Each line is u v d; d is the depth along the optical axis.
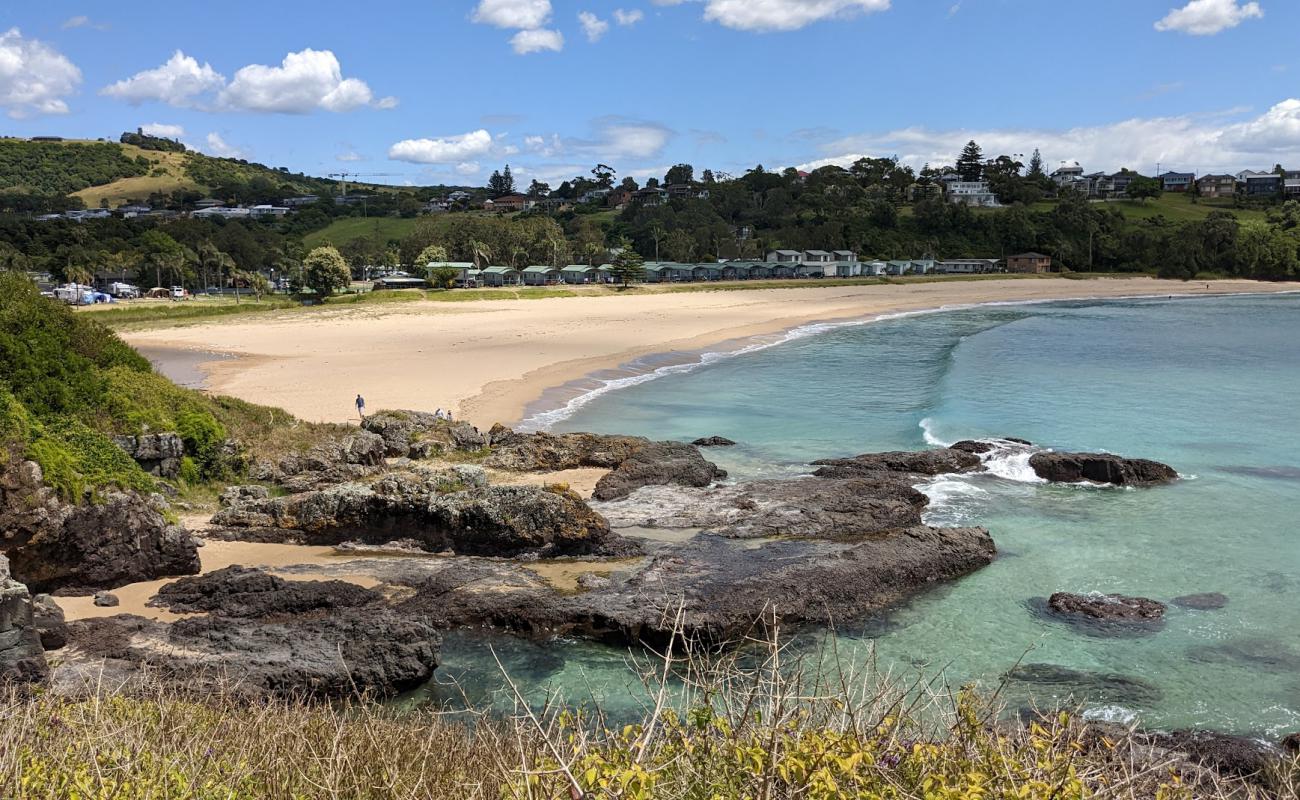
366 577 22.58
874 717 7.49
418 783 7.68
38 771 7.97
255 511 26.09
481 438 36.25
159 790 7.91
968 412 44.12
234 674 16.44
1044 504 29.52
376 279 144.50
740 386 53.72
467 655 19.23
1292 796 10.71
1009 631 20.14
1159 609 20.86
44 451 21.36
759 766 5.83
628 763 5.91
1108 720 16.03
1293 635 19.64
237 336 79.06
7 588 15.77
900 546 23.75
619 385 54.16
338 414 43.75
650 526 26.80
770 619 19.98
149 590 21.72
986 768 6.33
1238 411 44.38
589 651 19.41
